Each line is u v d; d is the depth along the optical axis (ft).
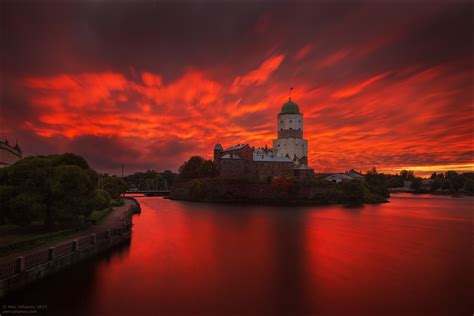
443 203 398.42
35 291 76.89
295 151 529.86
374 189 488.85
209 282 87.51
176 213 261.03
